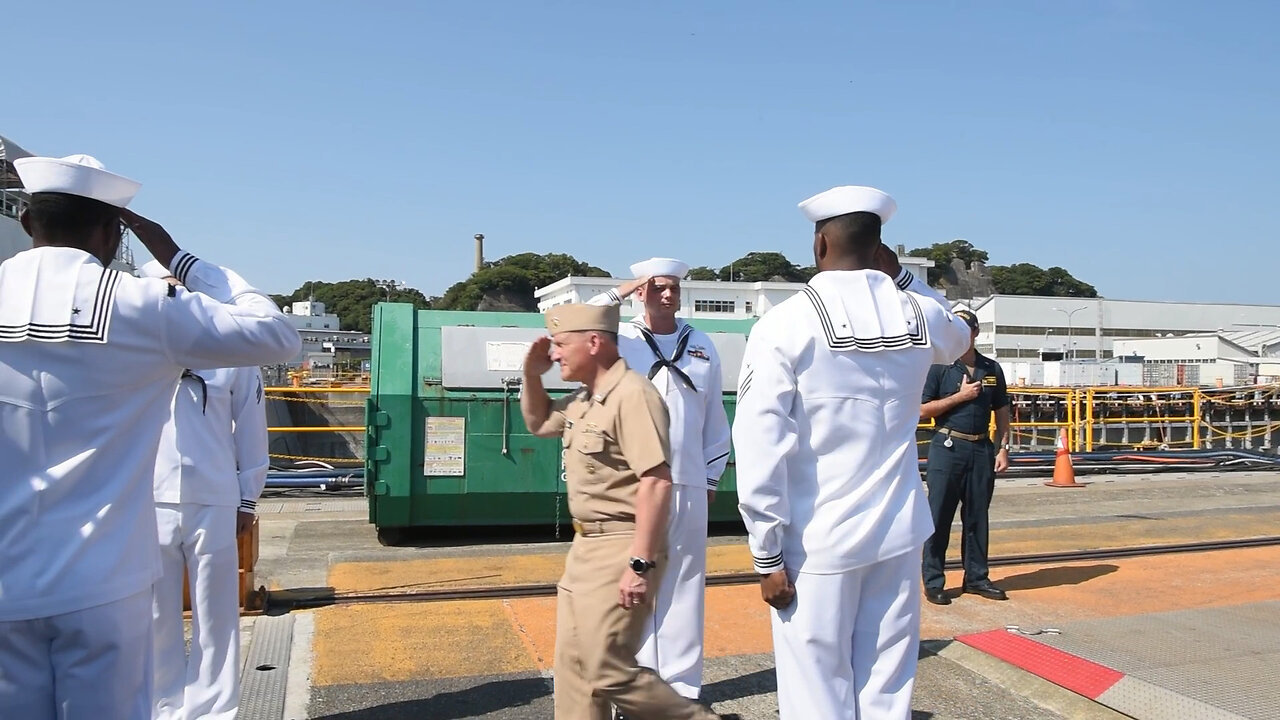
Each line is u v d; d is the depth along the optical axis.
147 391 2.45
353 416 29.23
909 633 3.01
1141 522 9.72
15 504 2.23
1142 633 5.33
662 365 4.52
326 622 5.62
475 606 6.02
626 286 4.76
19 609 2.20
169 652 3.79
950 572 7.19
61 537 2.26
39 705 2.26
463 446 8.39
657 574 3.11
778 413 2.88
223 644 3.82
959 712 4.32
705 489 4.42
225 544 3.83
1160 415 24.86
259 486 4.20
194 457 3.74
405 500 8.24
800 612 2.91
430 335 8.62
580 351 3.22
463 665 4.86
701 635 4.31
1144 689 4.39
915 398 3.08
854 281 3.03
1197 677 4.54
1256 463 15.77
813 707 2.89
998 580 6.94
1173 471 15.55
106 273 2.41
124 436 2.39
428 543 8.48
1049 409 24.92
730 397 8.89
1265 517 10.12
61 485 2.27
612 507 3.18
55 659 2.28
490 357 8.53
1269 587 6.68
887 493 2.97
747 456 2.89
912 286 3.48
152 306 2.41
